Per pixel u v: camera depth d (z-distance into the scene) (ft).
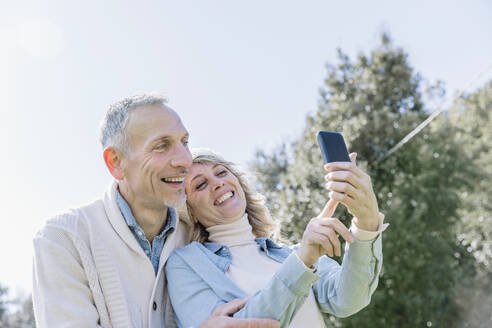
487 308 24.90
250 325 5.22
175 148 6.40
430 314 25.55
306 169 26.78
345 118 31.40
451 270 25.73
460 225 26.23
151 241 6.79
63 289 5.82
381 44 33.17
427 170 27.40
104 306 5.97
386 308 26.16
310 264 5.37
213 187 7.00
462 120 27.25
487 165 26.17
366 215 5.54
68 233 6.12
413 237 26.50
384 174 28.76
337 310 6.26
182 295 6.24
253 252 6.86
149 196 6.37
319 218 5.53
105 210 6.51
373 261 5.85
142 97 6.56
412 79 32.22
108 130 6.50
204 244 6.94
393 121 29.76
